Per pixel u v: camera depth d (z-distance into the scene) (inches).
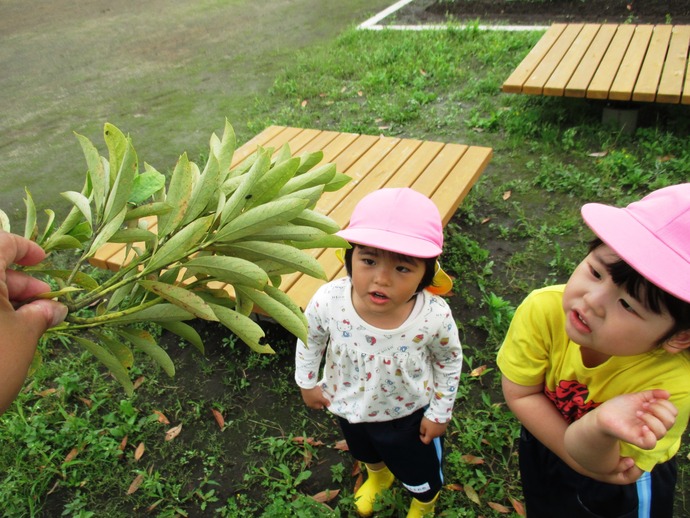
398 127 196.5
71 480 98.0
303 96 227.5
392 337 66.5
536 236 140.2
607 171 156.3
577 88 167.9
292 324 41.0
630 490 57.8
